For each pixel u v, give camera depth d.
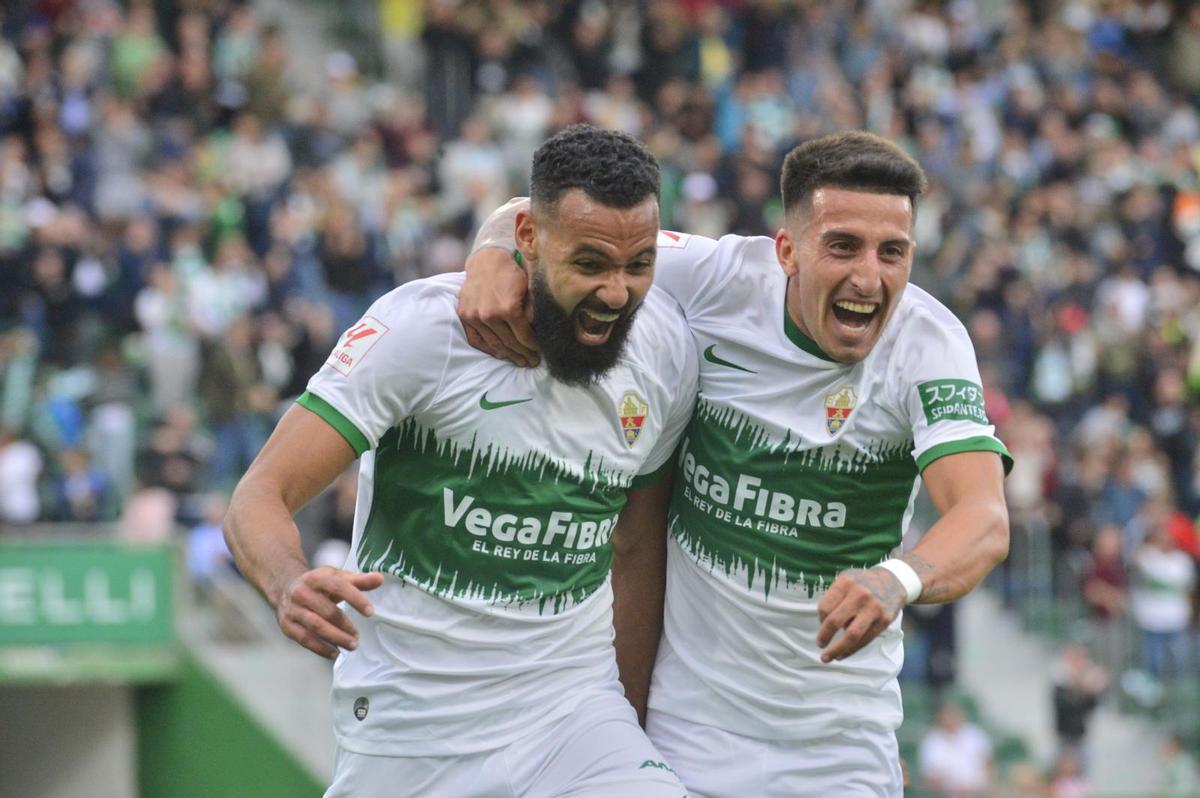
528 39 59.22
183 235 45.59
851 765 13.63
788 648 13.43
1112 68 66.75
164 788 37.03
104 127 48.06
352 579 11.23
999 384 51.84
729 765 13.63
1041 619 47.50
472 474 12.41
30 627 35.09
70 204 46.44
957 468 12.42
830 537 13.24
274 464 12.15
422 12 59.84
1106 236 59.00
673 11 61.03
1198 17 70.38
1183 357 54.88
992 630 47.91
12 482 38.94
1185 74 70.00
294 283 45.66
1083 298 55.66
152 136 49.31
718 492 13.41
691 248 13.63
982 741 42.06
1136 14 70.56
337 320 46.53
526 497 12.47
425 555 12.56
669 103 58.12
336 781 13.10
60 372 42.72
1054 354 52.97
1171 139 65.94
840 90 61.03
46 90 49.00
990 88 64.12
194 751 36.59
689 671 13.80
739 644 13.53
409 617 12.62
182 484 40.06
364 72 64.12
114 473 40.88
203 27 53.19
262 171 48.78
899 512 13.38
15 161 45.94
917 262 55.84
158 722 37.06
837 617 11.23
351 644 11.22
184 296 44.22
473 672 12.60
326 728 36.38
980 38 68.56
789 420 13.11
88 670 35.41
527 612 12.65
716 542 13.49
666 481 13.82
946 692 43.75
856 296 12.44
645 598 14.05
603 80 60.22
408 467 12.52
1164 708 45.50
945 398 12.66
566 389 12.43
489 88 58.19
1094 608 46.66
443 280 12.57
